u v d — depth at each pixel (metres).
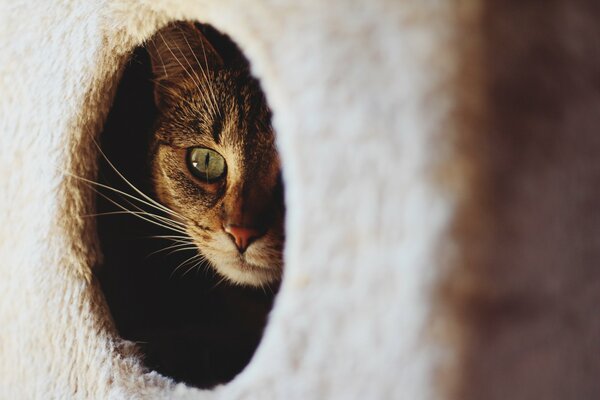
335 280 0.32
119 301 0.48
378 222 0.31
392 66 0.30
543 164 0.30
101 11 0.42
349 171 0.31
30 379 0.45
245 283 0.50
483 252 0.28
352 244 0.31
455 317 0.29
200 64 0.49
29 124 0.45
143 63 0.51
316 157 0.32
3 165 0.46
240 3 0.34
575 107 0.31
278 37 0.33
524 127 0.29
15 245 0.45
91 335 0.43
